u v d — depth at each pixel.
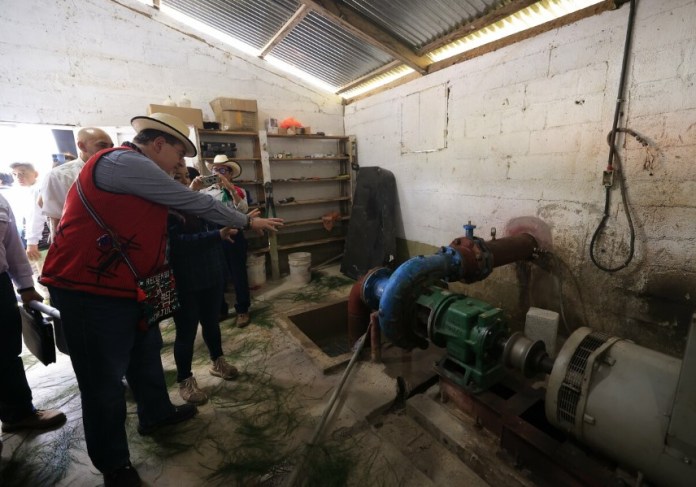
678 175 1.74
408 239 3.75
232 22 3.37
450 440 1.51
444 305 1.58
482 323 1.44
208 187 2.18
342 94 4.51
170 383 2.06
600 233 2.10
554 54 2.18
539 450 1.23
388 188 3.77
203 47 3.61
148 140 1.34
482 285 2.93
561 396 1.13
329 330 3.21
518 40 2.38
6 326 1.54
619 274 2.04
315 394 1.93
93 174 1.16
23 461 1.53
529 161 2.43
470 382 1.54
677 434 0.87
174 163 1.45
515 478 1.30
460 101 2.89
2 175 3.13
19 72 2.83
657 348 1.94
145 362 1.55
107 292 1.21
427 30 2.76
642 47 1.79
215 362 2.08
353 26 2.74
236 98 3.78
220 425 1.71
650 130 1.81
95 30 3.09
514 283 2.67
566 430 1.16
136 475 1.37
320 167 4.58
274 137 4.16
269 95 4.08
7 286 1.53
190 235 1.69
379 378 2.04
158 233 1.32
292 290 3.65
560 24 2.13
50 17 2.90
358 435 1.61
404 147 3.62
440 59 3.05
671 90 1.71
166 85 3.47
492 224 2.79
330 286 3.73
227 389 1.99
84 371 1.24
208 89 3.71
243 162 4.02
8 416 1.66
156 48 3.38
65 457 1.55
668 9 1.67
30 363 2.37
